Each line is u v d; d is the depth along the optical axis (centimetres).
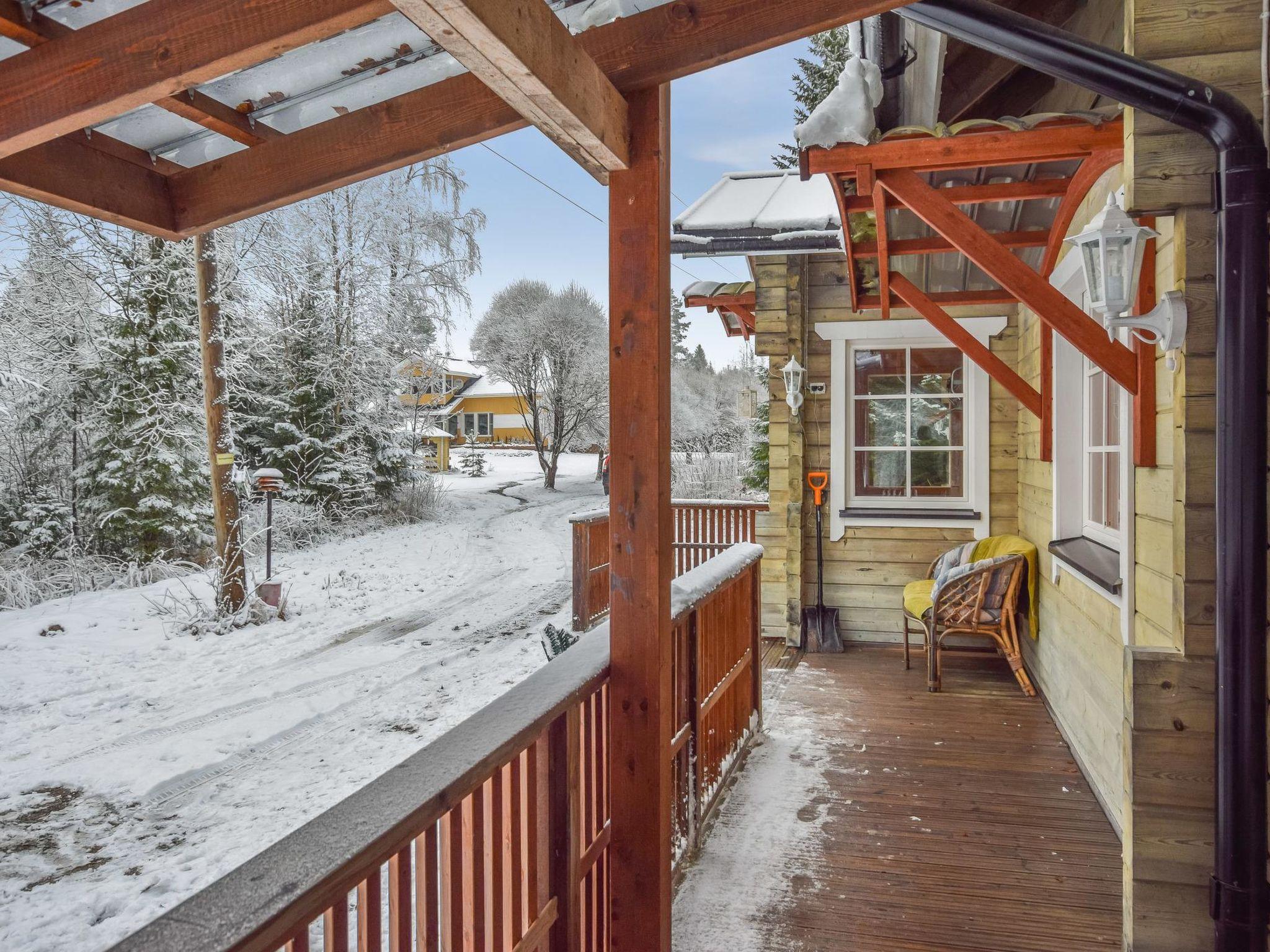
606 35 166
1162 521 226
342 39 167
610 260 182
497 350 2303
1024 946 221
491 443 3553
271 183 205
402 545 1216
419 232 1534
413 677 548
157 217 212
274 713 480
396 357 1534
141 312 1020
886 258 374
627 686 187
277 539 1156
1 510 972
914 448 595
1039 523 461
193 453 1033
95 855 320
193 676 570
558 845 166
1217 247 184
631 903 188
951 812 303
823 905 242
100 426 1009
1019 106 422
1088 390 385
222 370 746
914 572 580
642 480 183
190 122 196
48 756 422
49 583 871
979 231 258
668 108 185
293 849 96
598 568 659
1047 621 431
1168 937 195
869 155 254
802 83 1805
